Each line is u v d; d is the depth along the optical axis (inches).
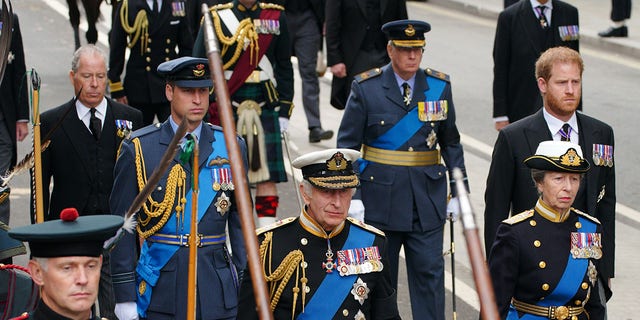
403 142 1200.2
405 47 1181.7
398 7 1824.6
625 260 1482.5
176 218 974.4
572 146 892.6
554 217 903.7
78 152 1147.3
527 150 1051.3
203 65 990.4
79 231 644.7
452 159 1222.9
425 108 1202.0
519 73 1579.7
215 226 986.1
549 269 894.4
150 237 983.6
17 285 812.6
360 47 1827.0
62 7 3282.5
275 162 1504.7
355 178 816.9
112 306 1079.0
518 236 896.9
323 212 815.1
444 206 1210.0
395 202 1197.7
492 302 456.1
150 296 975.6
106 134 1160.8
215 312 976.3
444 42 2999.5
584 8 3417.8
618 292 1366.9
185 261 973.8
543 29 1571.1
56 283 650.2
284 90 1504.7
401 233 1213.7
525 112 1584.6
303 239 829.2
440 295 1204.5
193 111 987.9
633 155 1988.2
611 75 2637.8
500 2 3533.5
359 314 826.2
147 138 991.6
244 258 1002.1
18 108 1429.6
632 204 1734.7
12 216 1589.6
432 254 1200.2
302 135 2066.9
